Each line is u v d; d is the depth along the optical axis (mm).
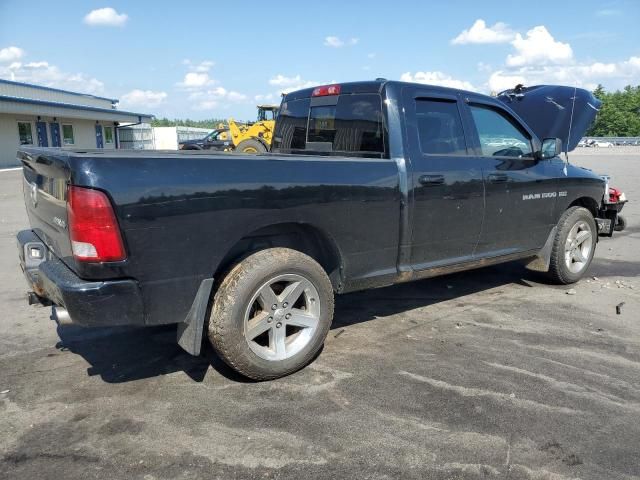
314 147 4891
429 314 4992
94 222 2830
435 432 2986
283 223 3609
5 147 30141
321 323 3709
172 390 3465
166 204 2998
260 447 2836
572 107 7105
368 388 3494
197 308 3193
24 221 10391
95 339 4340
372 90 4332
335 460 2730
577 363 3914
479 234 4828
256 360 3432
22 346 4199
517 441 2908
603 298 5531
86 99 48375
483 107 4918
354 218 3850
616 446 2877
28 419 3109
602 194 6262
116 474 2617
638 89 73938
